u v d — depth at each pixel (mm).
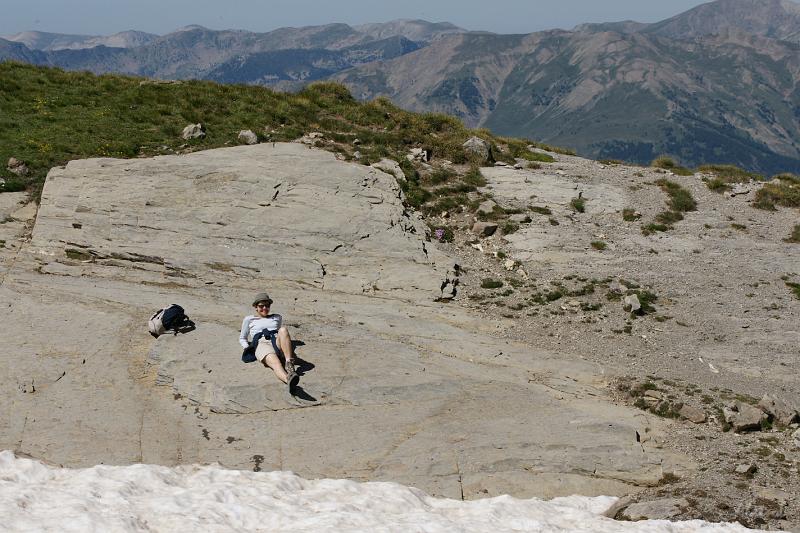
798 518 10281
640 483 11398
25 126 25281
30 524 6770
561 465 11500
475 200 24219
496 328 17297
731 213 25297
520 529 8109
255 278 18656
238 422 11977
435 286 18719
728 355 16406
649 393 14219
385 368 13586
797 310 18609
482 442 11820
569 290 19297
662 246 22344
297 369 13180
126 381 12977
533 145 33625
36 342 14016
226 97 30188
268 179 21297
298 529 7387
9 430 11312
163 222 19844
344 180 21859
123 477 8742
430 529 7582
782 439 12828
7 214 20688
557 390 14211
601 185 26703
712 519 10070
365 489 9359
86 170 21625
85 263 18984
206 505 7828
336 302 17734
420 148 27094
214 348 13617
